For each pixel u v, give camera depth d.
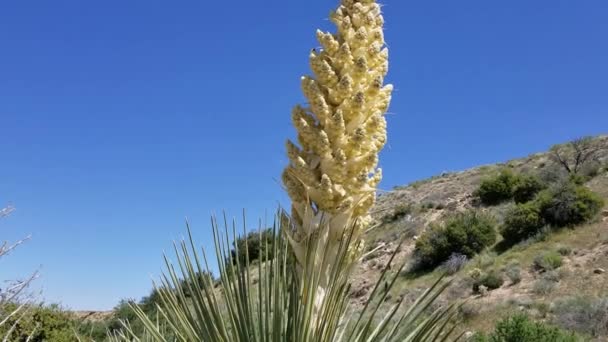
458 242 33.56
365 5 3.81
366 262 34.53
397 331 3.02
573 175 40.41
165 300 3.33
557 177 42.44
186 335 3.23
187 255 3.20
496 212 39.59
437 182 55.62
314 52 3.70
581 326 21.94
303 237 3.22
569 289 26.28
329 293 2.91
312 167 3.41
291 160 3.49
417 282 31.22
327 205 3.27
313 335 2.91
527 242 32.88
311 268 2.99
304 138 3.47
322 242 3.20
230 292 3.12
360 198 3.33
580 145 47.03
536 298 26.20
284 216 3.33
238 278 3.10
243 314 3.06
